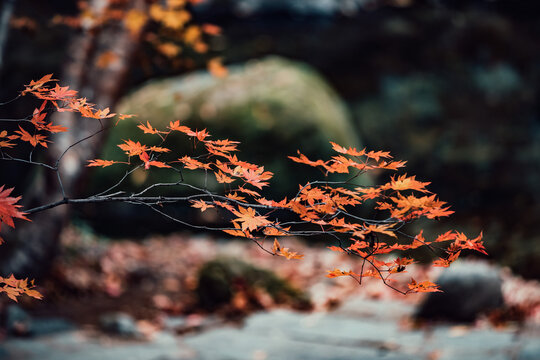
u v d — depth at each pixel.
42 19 10.00
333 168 1.63
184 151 9.75
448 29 13.27
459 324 5.36
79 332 5.19
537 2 13.44
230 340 5.18
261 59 12.54
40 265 5.86
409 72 13.12
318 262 7.93
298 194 1.62
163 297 6.57
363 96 12.90
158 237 9.52
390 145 12.38
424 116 12.67
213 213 9.52
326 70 13.02
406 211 1.53
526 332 4.86
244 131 9.90
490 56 13.30
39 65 10.35
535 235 8.81
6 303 5.56
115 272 7.21
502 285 5.75
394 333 5.19
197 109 10.11
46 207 1.58
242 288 6.45
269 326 5.57
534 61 13.38
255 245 8.94
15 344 4.68
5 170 9.60
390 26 13.08
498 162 12.20
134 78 11.60
